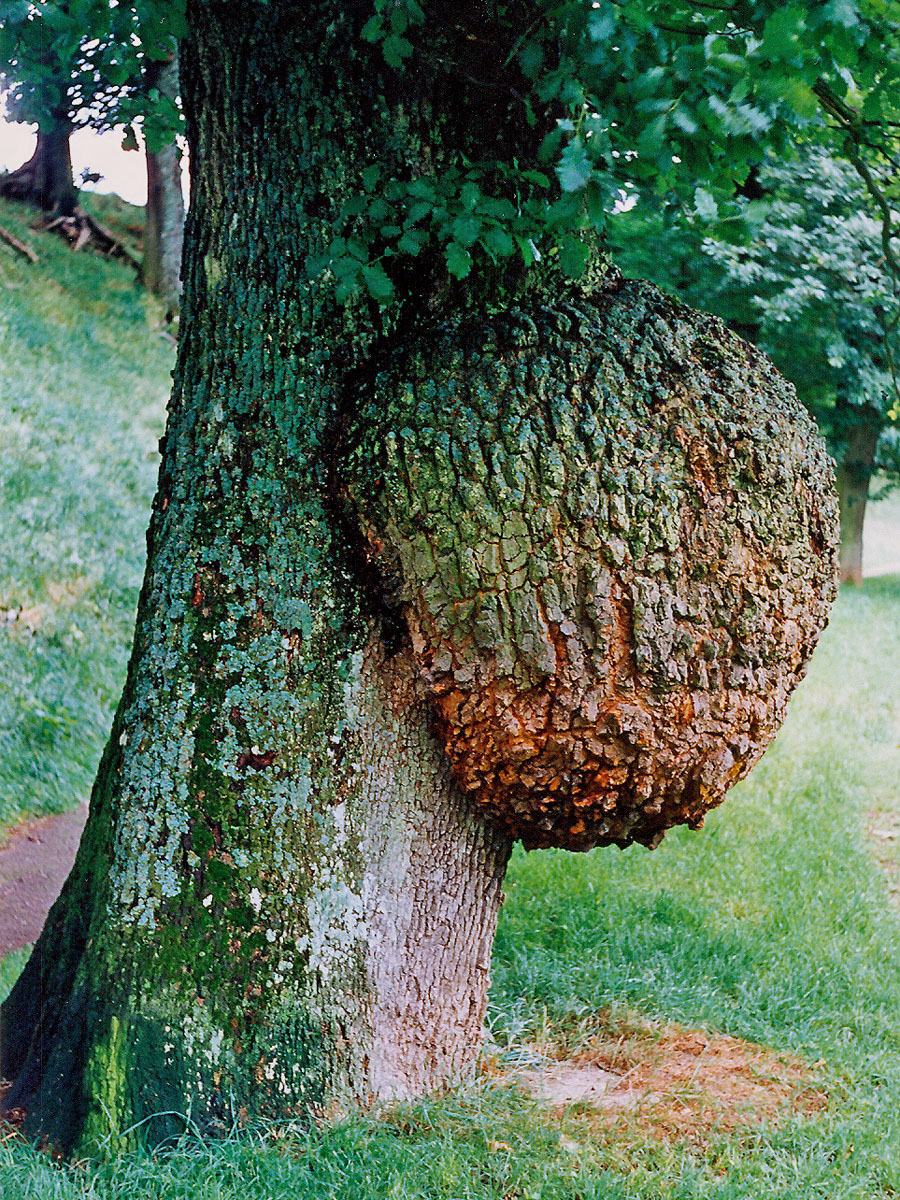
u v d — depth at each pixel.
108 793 3.39
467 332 3.04
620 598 2.86
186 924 3.11
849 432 15.55
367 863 3.17
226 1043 3.08
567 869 5.59
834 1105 3.49
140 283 17.09
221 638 3.13
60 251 16.73
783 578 3.03
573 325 3.04
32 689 6.85
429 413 2.92
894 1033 4.07
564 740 2.90
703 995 4.25
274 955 3.09
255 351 3.16
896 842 6.53
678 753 2.95
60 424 11.34
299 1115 3.11
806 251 10.24
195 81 3.22
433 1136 3.08
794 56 2.28
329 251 2.88
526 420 2.88
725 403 3.04
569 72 2.52
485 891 3.42
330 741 3.13
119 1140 3.03
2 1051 3.40
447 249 2.69
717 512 2.93
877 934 5.03
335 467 3.10
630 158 2.72
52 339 13.66
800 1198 2.93
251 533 3.13
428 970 3.30
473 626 2.89
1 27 3.30
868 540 29.05
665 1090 3.51
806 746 8.23
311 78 3.08
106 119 4.62
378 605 3.13
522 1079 3.57
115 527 9.62
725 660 2.96
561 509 2.85
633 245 9.95
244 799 3.10
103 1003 3.15
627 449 2.88
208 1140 3.03
